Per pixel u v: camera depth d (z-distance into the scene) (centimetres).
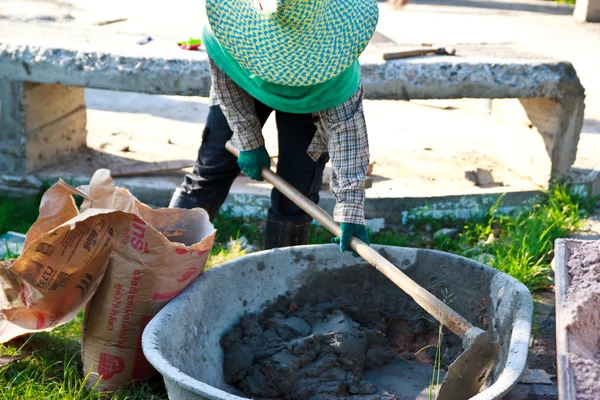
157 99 728
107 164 539
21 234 460
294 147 364
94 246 306
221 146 379
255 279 348
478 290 339
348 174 325
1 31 511
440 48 496
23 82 482
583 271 296
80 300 317
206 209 398
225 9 290
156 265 305
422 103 735
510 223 482
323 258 359
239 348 328
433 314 297
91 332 320
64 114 536
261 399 319
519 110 541
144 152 570
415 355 354
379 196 493
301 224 391
